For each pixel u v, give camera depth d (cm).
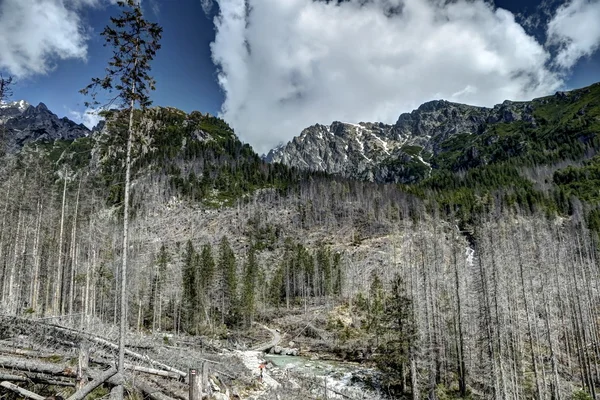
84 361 1252
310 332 6688
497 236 6022
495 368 3547
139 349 2552
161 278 7150
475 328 4528
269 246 12544
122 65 1579
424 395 3684
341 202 16038
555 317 5112
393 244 11169
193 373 1426
